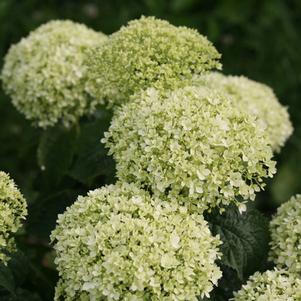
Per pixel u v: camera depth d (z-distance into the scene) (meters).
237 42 12.30
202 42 6.21
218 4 12.52
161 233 5.09
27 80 7.23
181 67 6.05
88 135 6.86
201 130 5.36
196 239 5.20
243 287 5.46
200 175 5.30
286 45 12.09
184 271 5.01
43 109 7.29
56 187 7.38
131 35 6.19
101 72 6.26
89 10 12.43
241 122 5.62
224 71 11.95
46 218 7.11
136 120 5.59
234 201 5.55
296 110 11.89
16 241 6.86
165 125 5.40
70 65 7.09
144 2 12.38
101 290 5.00
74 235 5.26
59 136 7.40
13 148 11.37
